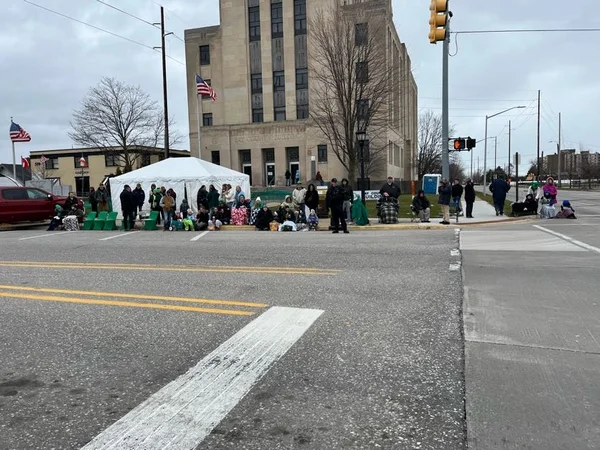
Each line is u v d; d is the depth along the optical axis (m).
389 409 3.20
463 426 2.96
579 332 4.60
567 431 2.87
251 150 47.25
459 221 17.55
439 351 4.19
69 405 3.35
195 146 49.69
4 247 12.58
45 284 7.36
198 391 3.51
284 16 46.12
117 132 43.28
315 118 37.25
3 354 4.37
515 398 3.29
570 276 7.20
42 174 57.81
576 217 19.22
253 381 3.66
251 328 4.90
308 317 5.24
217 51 49.00
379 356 4.11
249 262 9.04
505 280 7.00
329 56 30.70
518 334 4.58
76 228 18.89
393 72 33.53
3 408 3.33
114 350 4.40
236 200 19.75
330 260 9.09
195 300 6.09
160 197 19.94
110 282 7.40
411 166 65.38
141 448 2.79
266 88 47.28
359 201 17.56
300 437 2.88
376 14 30.80
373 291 6.42
